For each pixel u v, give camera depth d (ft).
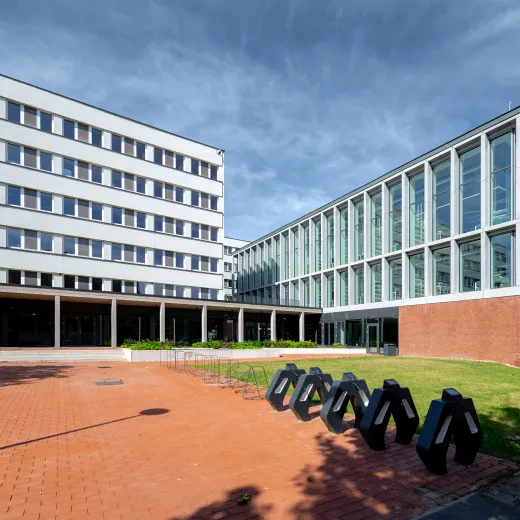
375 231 111.86
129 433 26.27
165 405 35.58
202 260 131.23
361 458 21.13
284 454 21.89
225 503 15.85
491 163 81.41
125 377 55.31
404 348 97.19
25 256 100.07
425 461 18.67
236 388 45.03
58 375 57.06
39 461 20.83
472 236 82.94
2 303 99.19
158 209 123.24
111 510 15.24
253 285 177.27
